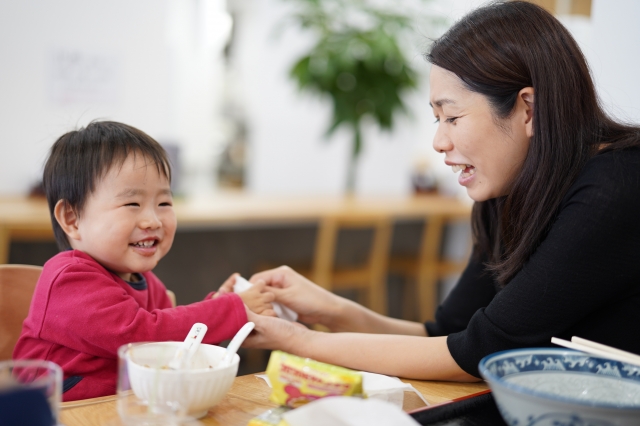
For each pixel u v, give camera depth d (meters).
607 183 0.98
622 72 1.74
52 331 1.07
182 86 5.83
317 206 3.62
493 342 1.01
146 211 1.16
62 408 0.85
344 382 0.76
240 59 5.66
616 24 1.76
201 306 1.13
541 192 1.05
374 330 1.35
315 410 0.65
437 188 4.76
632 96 1.72
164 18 3.61
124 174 1.13
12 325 1.29
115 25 3.47
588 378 0.82
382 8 4.34
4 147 3.24
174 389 0.76
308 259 3.84
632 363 0.79
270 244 3.66
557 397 0.64
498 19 1.07
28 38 3.25
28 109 3.28
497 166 1.09
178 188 3.41
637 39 1.71
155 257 1.18
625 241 0.97
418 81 4.32
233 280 1.34
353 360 1.07
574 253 0.98
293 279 1.35
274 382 0.80
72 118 3.39
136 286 1.25
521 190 1.08
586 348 0.85
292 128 4.94
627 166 0.99
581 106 1.05
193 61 5.84
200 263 3.41
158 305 1.34
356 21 4.50
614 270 0.98
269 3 4.74
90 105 3.44
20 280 1.31
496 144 1.08
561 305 0.99
